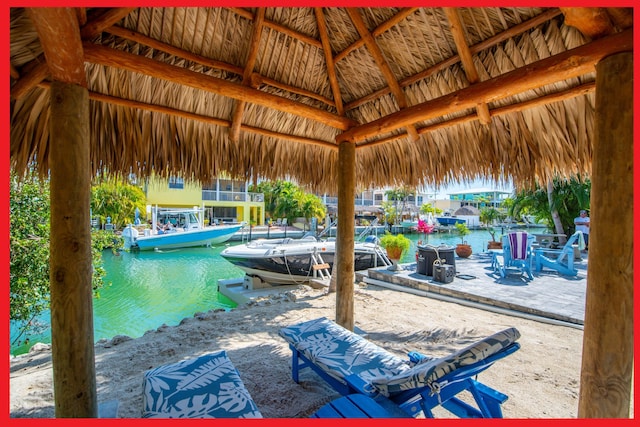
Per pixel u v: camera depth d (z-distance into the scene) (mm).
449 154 2943
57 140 1559
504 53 2162
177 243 15492
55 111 1557
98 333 5391
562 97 2070
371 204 35719
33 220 4703
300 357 2430
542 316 3949
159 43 2207
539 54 2025
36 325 5117
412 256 13070
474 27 2174
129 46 2170
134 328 5645
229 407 1539
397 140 3334
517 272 6082
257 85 2699
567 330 3578
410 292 5465
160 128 2525
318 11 2564
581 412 1521
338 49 2846
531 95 2240
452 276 5453
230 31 2436
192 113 2600
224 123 2768
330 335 2441
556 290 4914
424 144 3127
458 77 2443
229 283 8227
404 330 3654
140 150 2426
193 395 1627
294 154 3463
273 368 2709
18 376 2777
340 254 3279
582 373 1528
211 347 3209
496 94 2057
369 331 3641
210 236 16359
